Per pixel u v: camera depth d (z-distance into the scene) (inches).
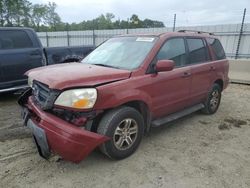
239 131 192.5
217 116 225.9
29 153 149.9
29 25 1716.3
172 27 584.7
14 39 257.0
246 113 237.1
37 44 273.3
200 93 204.2
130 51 167.3
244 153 157.6
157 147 161.6
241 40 486.9
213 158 150.0
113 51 176.2
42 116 129.1
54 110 129.2
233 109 248.8
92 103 125.7
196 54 199.9
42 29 1866.4
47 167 136.1
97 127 134.1
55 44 880.3
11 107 239.1
